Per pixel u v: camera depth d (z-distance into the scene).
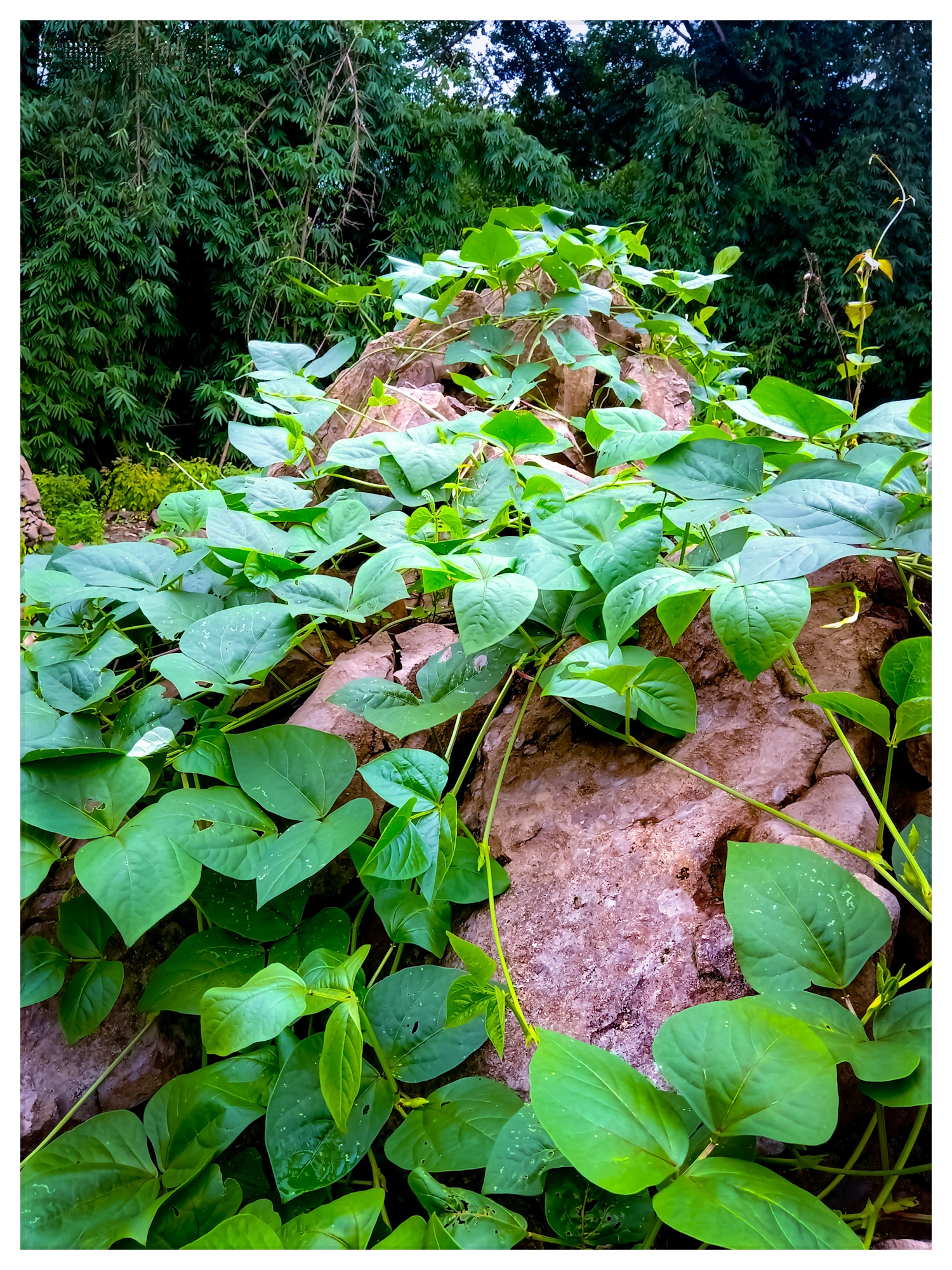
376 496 1.18
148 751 0.83
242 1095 0.68
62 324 7.13
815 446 1.02
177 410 7.94
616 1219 0.57
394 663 1.03
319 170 6.94
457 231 7.37
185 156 7.24
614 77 7.16
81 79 7.11
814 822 0.74
